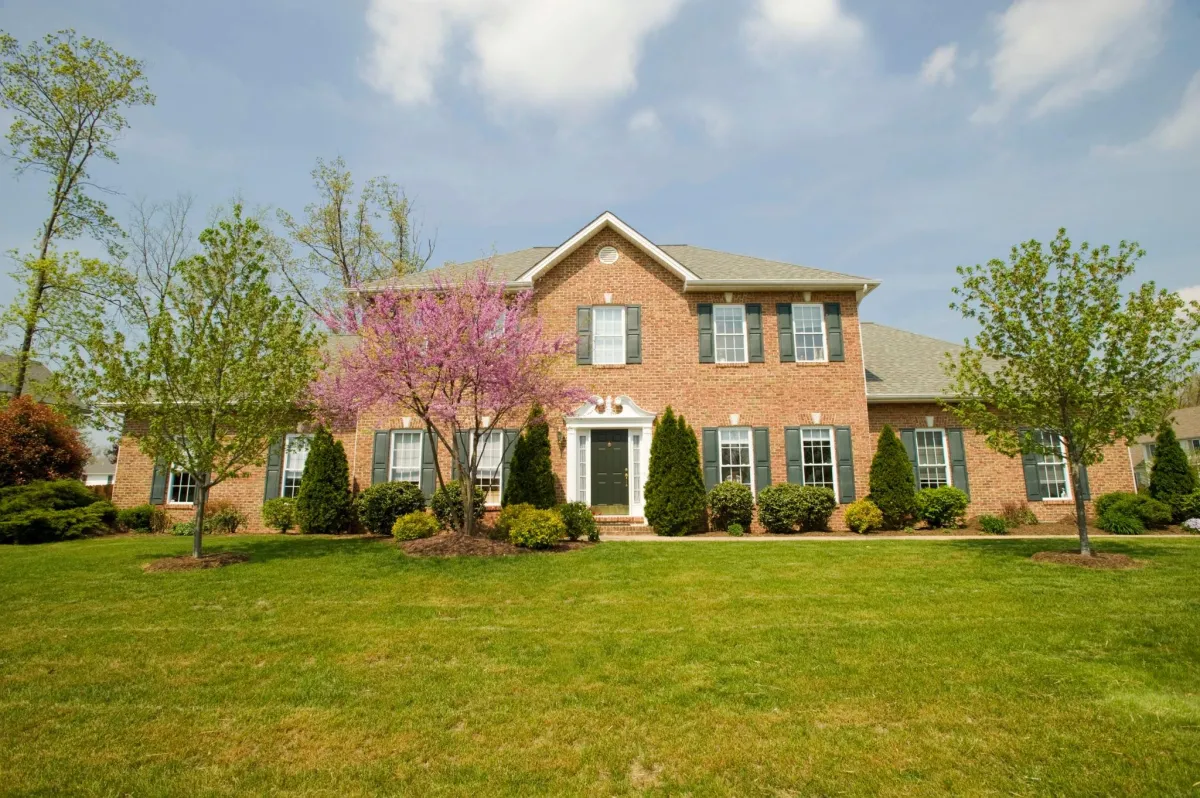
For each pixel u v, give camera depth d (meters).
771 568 10.74
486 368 12.20
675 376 17.86
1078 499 11.41
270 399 11.80
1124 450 18.44
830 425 17.83
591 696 5.48
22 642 6.97
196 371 11.33
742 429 17.77
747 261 20.33
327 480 16.91
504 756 4.48
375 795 4.01
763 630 7.27
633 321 18.09
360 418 17.61
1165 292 10.45
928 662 6.17
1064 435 11.23
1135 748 4.47
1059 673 5.84
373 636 7.18
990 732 4.74
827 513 16.67
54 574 10.31
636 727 4.89
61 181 23.58
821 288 18.30
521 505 14.61
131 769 4.33
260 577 10.10
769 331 18.22
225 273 11.91
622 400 17.47
